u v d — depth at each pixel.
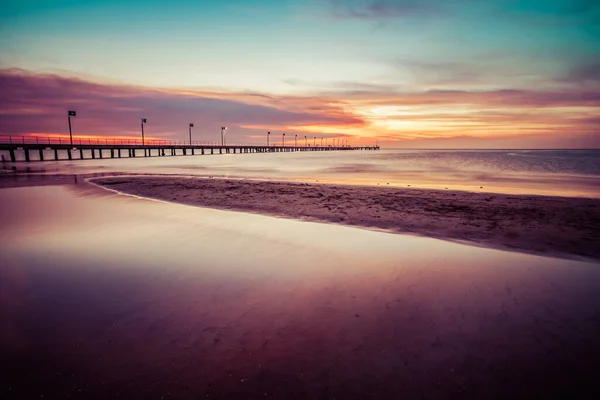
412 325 3.32
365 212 9.49
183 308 3.64
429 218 8.70
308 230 7.45
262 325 3.30
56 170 28.53
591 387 2.44
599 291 4.16
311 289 4.20
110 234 6.88
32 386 2.37
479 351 2.89
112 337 3.05
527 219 8.45
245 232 7.20
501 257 5.57
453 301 3.87
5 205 10.33
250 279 4.52
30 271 4.73
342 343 3.00
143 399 2.28
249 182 16.81
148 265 5.03
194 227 7.61
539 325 3.33
